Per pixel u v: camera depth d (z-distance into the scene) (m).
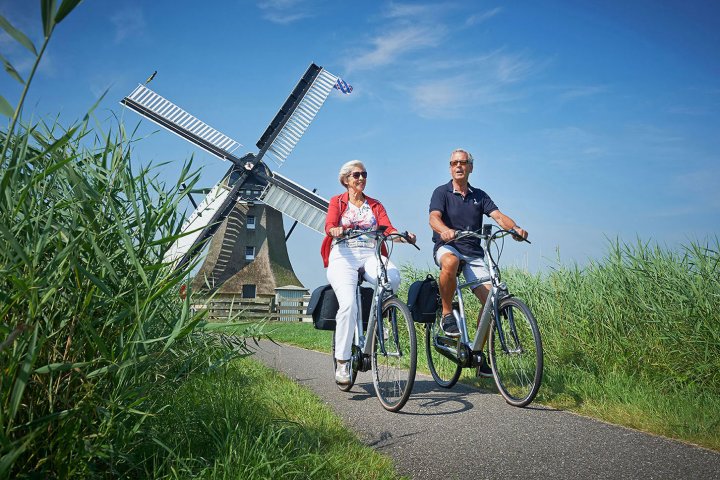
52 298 2.11
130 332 2.20
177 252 2.57
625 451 3.58
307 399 4.66
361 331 5.37
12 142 2.08
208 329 2.63
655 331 5.70
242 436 2.85
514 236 5.22
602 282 6.46
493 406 4.97
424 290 5.88
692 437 3.84
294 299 32.78
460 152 5.80
